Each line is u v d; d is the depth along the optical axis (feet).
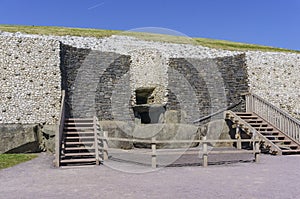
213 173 27.40
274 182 23.11
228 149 47.44
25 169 29.48
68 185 22.44
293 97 57.36
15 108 42.75
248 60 56.13
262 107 48.70
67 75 48.21
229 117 51.42
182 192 20.01
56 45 46.68
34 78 44.57
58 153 31.37
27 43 45.21
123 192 20.11
